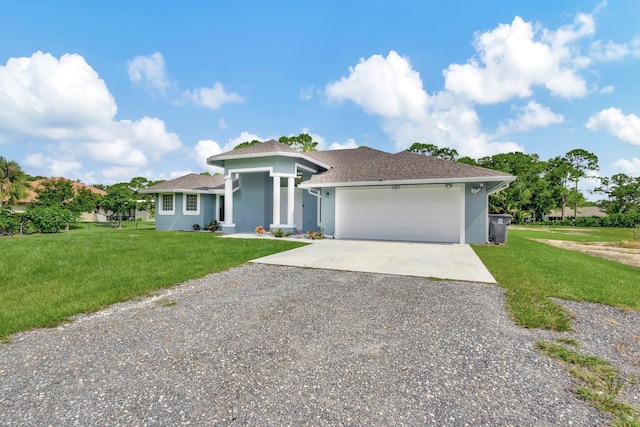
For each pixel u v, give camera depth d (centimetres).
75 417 229
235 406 242
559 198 4638
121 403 246
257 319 431
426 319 429
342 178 1402
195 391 263
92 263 798
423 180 1224
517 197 4350
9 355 329
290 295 542
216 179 2234
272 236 1470
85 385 272
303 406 242
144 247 1069
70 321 427
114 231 1898
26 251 977
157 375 289
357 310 465
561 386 271
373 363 311
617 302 507
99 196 3862
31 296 530
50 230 1980
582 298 527
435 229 1273
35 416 230
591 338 374
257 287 594
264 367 303
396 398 252
